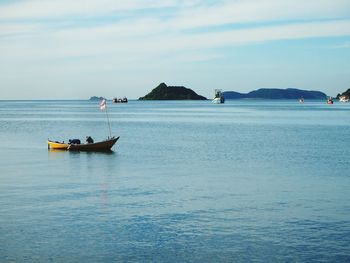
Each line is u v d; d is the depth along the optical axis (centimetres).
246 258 2900
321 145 8981
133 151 8056
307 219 3675
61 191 4656
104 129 13412
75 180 5269
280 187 4875
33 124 15550
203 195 4484
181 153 7769
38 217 3709
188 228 3444
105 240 3194
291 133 11906
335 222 3597
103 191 4653
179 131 12681
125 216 3744
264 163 6600
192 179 5325
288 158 7131
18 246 3086
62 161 6812
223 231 3378
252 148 8506
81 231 3375
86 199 4303
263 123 16262
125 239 3216
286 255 2945
